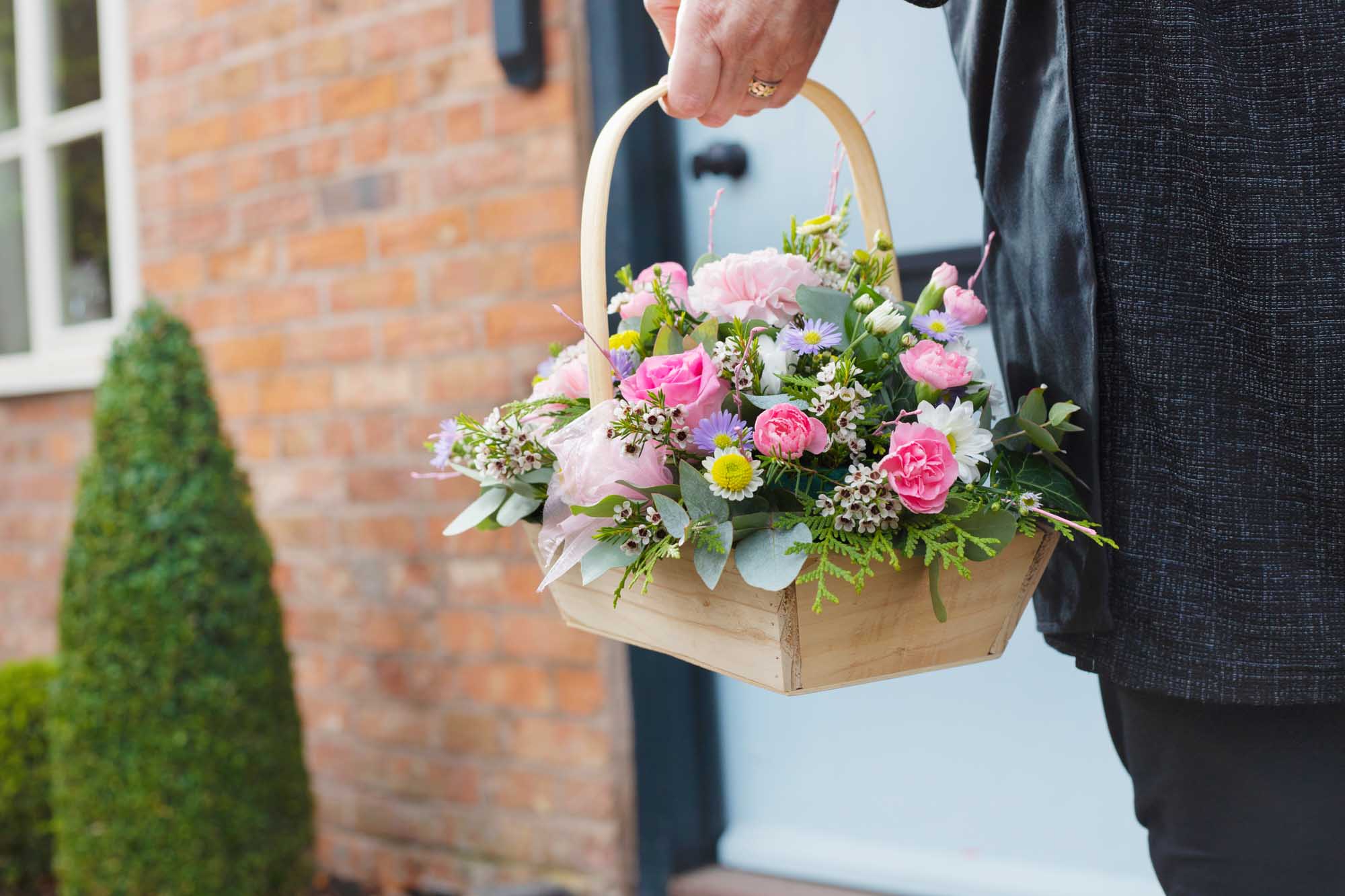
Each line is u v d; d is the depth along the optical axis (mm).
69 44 2971
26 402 3014
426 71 2182
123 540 2123
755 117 1984
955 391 833
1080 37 784
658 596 856
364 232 2283
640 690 2031
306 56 2346
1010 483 811
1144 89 777
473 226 2137
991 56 896
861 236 1866
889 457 737
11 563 3059
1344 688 752
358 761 2371
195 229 2555
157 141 2611
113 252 2877
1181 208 772
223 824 2096
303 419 2400
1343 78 747
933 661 829
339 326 2334
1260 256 761
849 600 764
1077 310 806
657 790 2037
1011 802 1838
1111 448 798
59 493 2951
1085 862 1776
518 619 2158
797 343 792
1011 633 863
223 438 2258
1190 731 799
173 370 2217
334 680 2391
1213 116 766
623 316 925
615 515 781
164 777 2066
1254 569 761
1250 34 766
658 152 2055
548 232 2051
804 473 774
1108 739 1754
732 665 809
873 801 1960
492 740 2197
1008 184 878
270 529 2461
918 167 1842
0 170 3178
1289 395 762
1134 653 791
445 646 2246
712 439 758
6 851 2488
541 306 2066
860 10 1871
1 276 3203
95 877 2111
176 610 2092
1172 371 773
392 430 2275
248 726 2131
